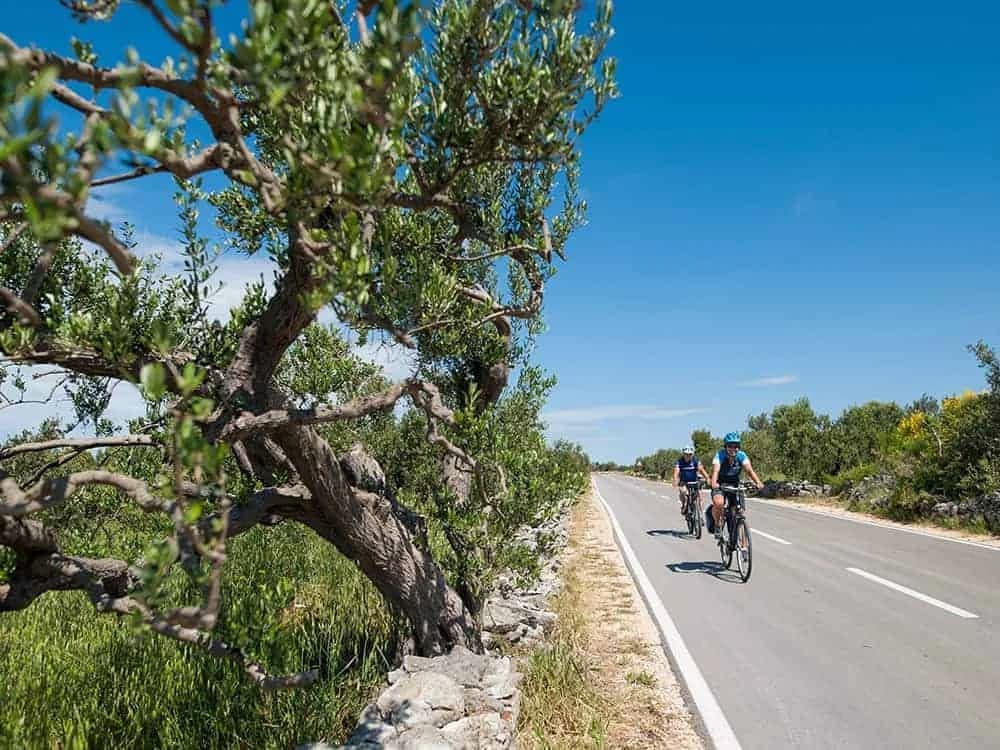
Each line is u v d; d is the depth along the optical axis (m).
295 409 3.41
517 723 4.11
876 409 38.09
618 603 8.27
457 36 2.79
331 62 2.12
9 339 2.88
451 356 5.38
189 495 2.77
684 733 4.39
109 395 5.04
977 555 11.23
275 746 3.82
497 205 4.64
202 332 3.94
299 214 2.37
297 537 9.67
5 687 4.52
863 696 4.99
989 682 5.21
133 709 4.25
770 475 32.34
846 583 9.15
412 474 9.04
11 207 2.47
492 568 5.18
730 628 7.00
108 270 4.06
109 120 1.63
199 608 1.89
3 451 3.39
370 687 4.73
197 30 1.79
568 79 2.85
